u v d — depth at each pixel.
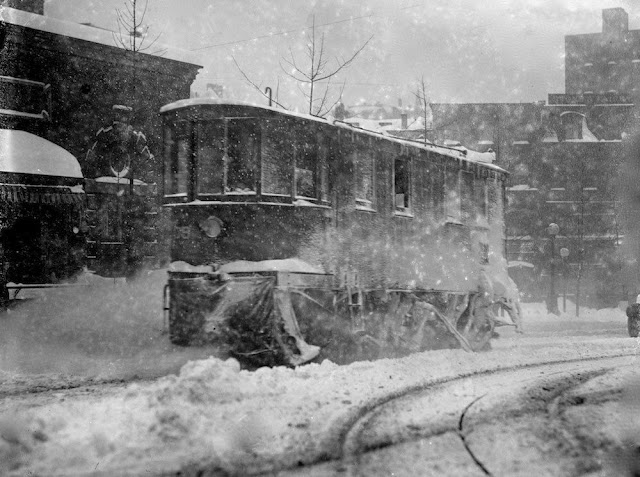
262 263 13.12
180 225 13.75
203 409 7.40
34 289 21.30
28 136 24.98
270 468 5.44
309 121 13.96
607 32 51.22
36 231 24.33
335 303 14.08
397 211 16.61
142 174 29.86
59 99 28.50
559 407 8.23
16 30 27.06
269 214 13.30
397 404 8.42
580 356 14.89
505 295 20.66
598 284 47.03
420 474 5.34
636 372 11.54
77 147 28.89
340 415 7.53
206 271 13.30
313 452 5.91
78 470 5.34
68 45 28.55
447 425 7.19
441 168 18.41
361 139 15.23
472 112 48.56
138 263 28.64
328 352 13.80
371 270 15.30
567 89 52.00
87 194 28.22
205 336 12.94
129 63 30.27
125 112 30.05
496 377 11.29
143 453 5.80
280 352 12.59
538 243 48.47
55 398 8.91
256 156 13.39
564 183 48.78
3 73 27.14
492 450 6.12
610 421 7.35
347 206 14.77
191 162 13.66
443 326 16.89
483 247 20.22
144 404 7.68
